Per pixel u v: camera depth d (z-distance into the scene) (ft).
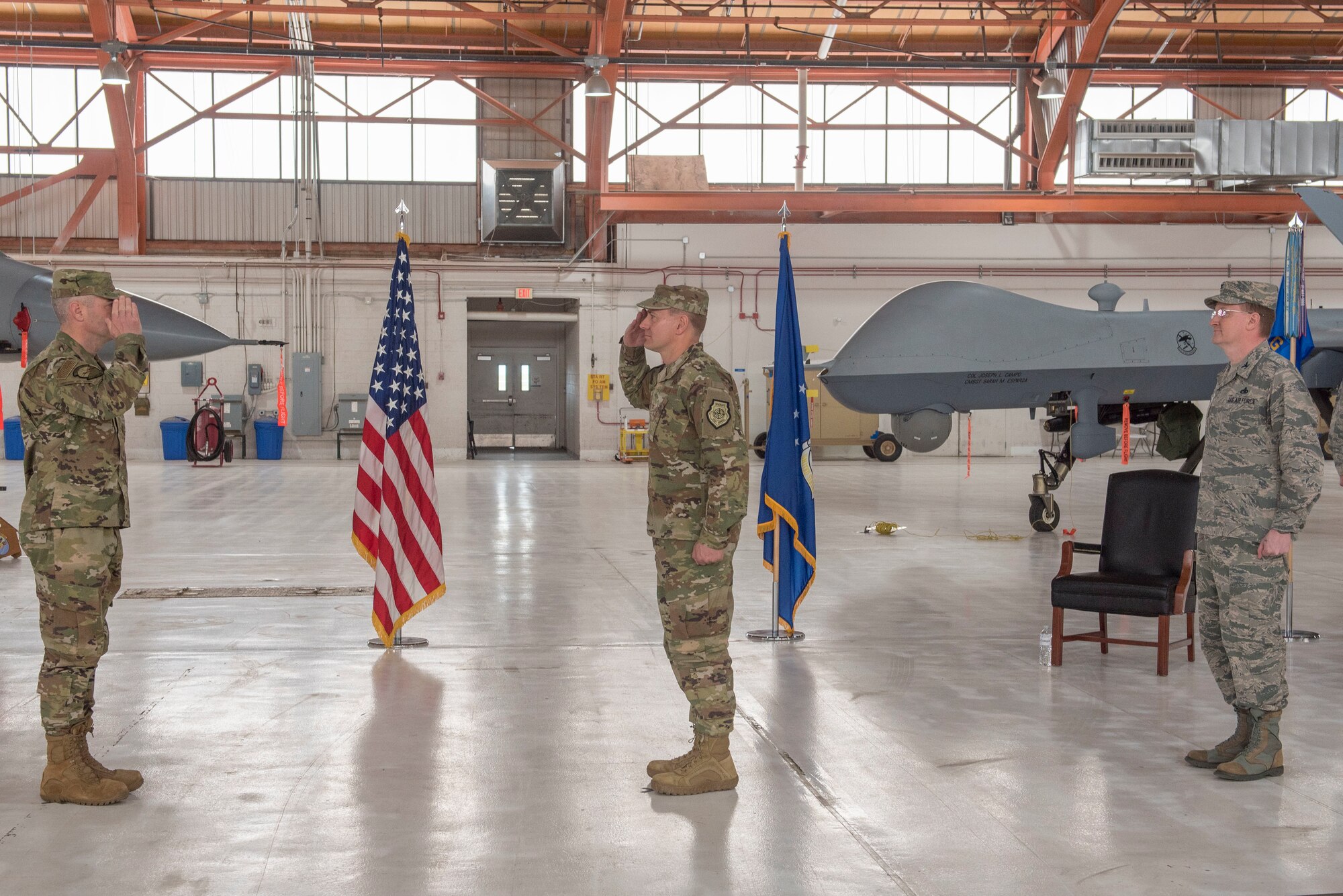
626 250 74.90
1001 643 19.58
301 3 65.51
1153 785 11.90
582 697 15.56
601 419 75.41
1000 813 11.02
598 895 9.08
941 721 14.42
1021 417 79.82
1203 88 76.43
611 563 29.04
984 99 76.84
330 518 39.19
